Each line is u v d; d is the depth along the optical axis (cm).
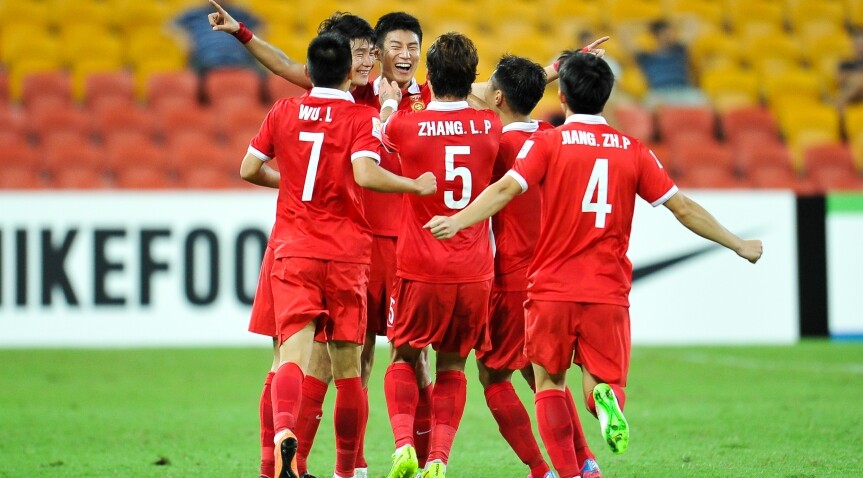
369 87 2073
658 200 1741
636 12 6675
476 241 1869
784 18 6844
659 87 5978
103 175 4941
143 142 5206
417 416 2006
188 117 5275
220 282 4088
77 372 3556
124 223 4038
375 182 1734
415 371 1950
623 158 1730
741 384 3378
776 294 4341
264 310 1902
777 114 6050
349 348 1841
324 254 1786
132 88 5534
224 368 3659
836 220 4350
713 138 5716
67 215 4012
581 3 6719
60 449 2386
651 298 4306
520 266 1919
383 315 2044
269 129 1845
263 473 1856
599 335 1709
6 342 3988
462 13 6550
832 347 4197
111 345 4034
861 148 5697
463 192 1852
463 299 1856
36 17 6050
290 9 6306
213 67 5722
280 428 1666
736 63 6400
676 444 2411
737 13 6788
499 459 2278
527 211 1923
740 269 4331
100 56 5853
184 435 2567
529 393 3306
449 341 1894
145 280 4050
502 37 6444
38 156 4941
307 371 1933
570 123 1747
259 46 2039
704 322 4322
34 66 5734
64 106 5500
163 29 6016
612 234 1725
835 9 6862
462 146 1850
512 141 1931
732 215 4325
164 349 4012
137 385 3341
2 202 3984
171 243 4062
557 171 1719
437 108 1866
